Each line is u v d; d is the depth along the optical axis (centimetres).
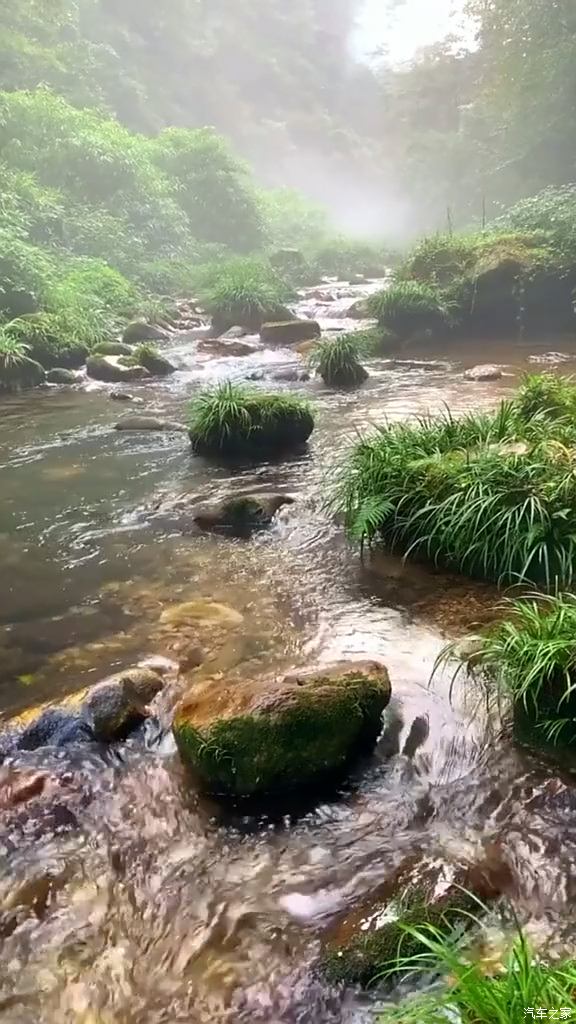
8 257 1260
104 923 250
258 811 296
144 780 312
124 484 658
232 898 257
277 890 260
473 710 348
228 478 667
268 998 222
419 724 340
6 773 316
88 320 1316
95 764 321
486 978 206
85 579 489
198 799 302
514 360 1174
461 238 1609
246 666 388
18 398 991
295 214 3166
